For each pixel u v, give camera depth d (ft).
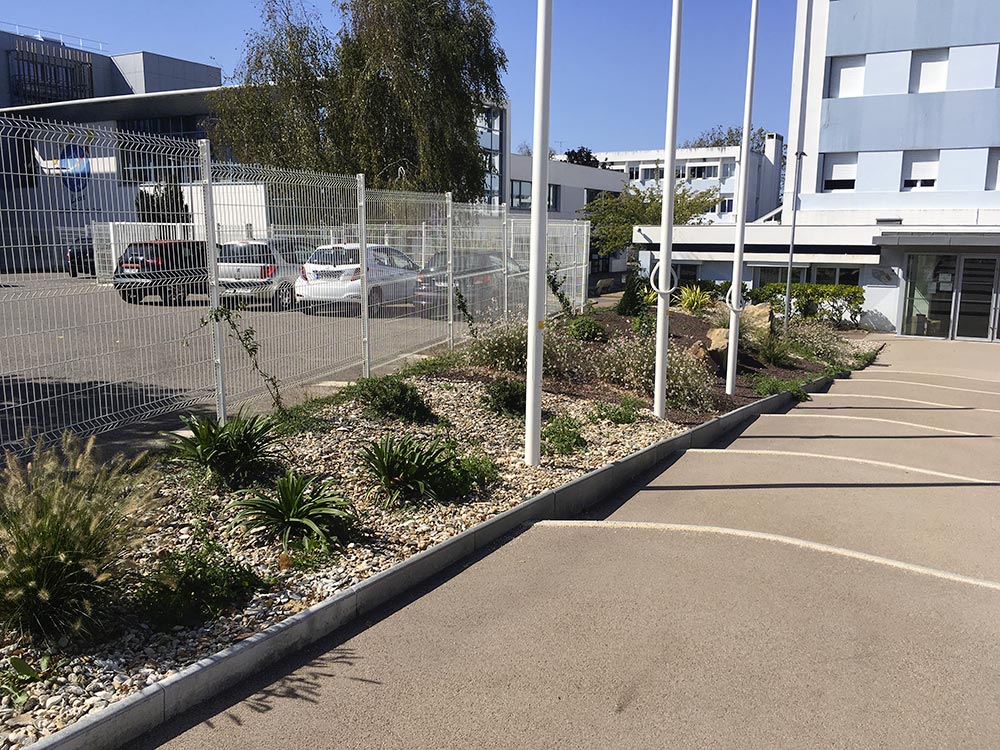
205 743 10.10
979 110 81.56
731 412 33.09
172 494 16.70
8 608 11.21
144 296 19.40
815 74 88.33
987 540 18.97
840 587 15.47
